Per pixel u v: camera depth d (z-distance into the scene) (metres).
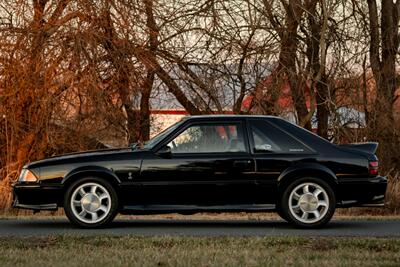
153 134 21.36
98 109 18.80
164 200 10.89
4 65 18.50
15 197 11.06
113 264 7.34
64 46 18.56
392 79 25.25
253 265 7.31
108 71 19.34
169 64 21.47
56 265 7.27
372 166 11.03
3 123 18.84
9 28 18.83
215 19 21.81
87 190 10.91
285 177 10.92
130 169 10.84
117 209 10.89
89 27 19.00
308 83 23.36
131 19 19.47
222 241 9.17
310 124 24.00
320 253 8.23
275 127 11.08
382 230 10.98
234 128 11.05
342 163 10.98
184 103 22.19
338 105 23.73
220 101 22.33
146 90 20.38
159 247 8.75
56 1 19.12
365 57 24.22
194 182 10.86
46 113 18.56
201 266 7.24
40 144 18.83
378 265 7.34
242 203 10.96
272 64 22.70
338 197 11.01
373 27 25.03
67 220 12.76
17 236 9.76
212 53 22.14
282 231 10.72
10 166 18.52
